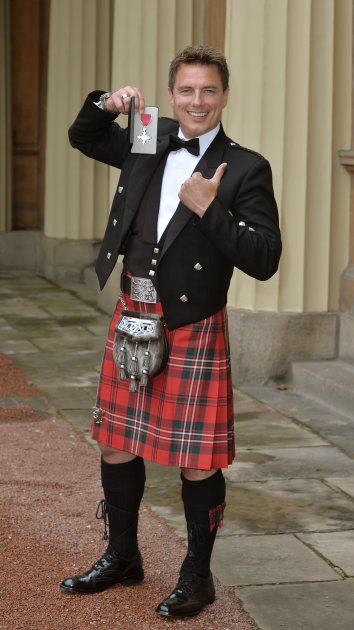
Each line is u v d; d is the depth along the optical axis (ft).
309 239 24.62
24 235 43.27
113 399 12.54
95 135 12.72
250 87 24.30
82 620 12.35
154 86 30.19
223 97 11.98
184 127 12.00
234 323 24.72
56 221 41.09
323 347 24.84
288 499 17.22
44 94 43.93
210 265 11.93
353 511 16.75
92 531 15.23
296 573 14.29
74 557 14.21
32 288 39.22
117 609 12.67
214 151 12.05
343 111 24.53
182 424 12.04
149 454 12.21
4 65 42.55
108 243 12.47
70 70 39.93
